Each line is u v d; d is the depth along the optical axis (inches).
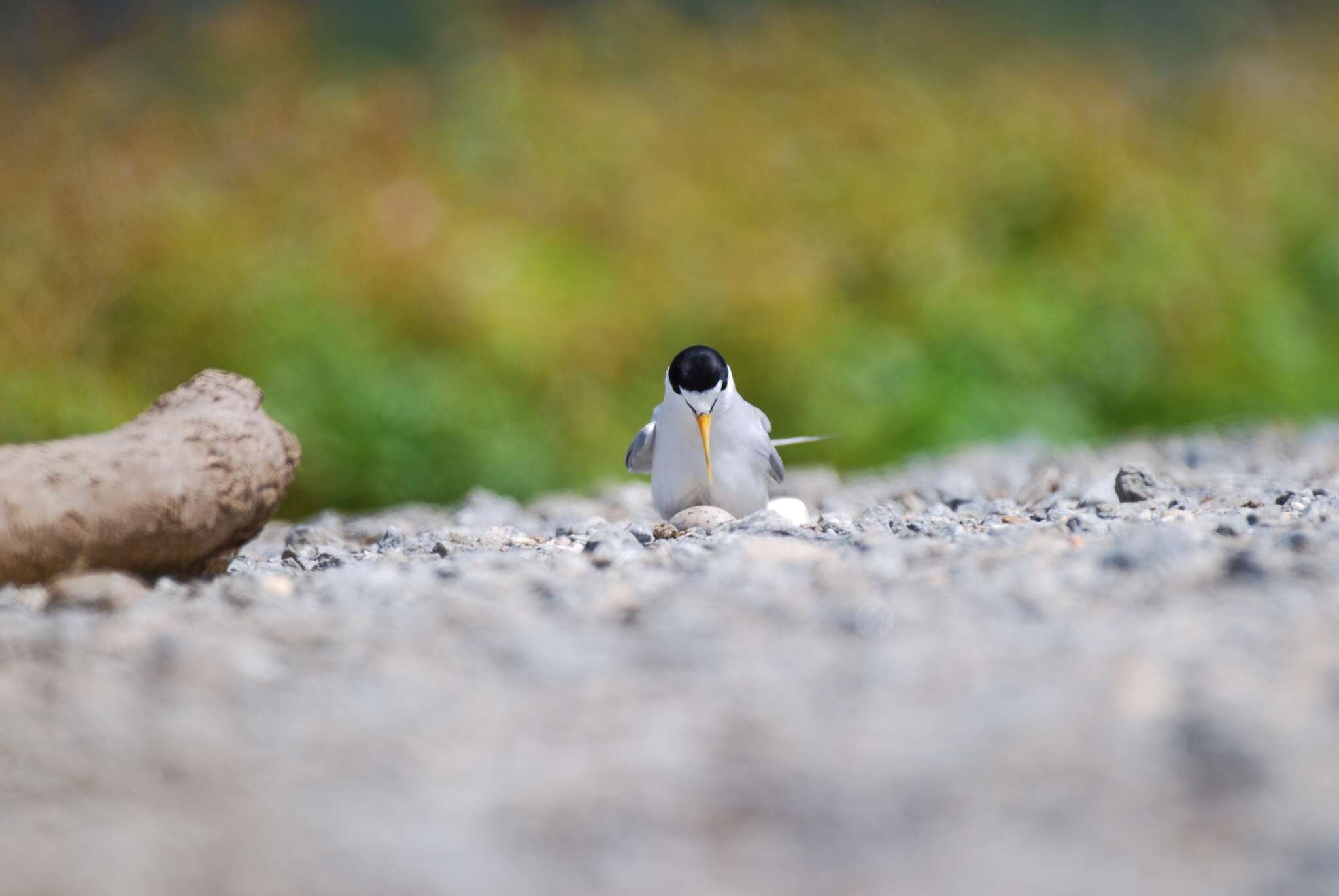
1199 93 836.6
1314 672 164.4
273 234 584.7
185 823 143.6
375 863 134.0
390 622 204.1
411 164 645.9
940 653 179.3
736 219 661.3
